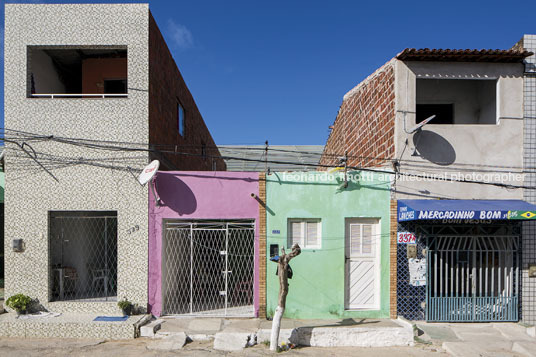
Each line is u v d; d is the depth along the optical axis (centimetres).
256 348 739
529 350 709
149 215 872
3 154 867
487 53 848
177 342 744
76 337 774
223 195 888
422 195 888
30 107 868
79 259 970
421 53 850
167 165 1062
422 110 1025
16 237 860
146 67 878
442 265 895
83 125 873
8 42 877
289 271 747
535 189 884
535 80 893
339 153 1471
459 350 712
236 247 938
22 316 821
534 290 879
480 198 887
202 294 988
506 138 888
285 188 894
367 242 909
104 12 883
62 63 1056
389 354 719
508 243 884
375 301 900
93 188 868
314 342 768
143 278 863
